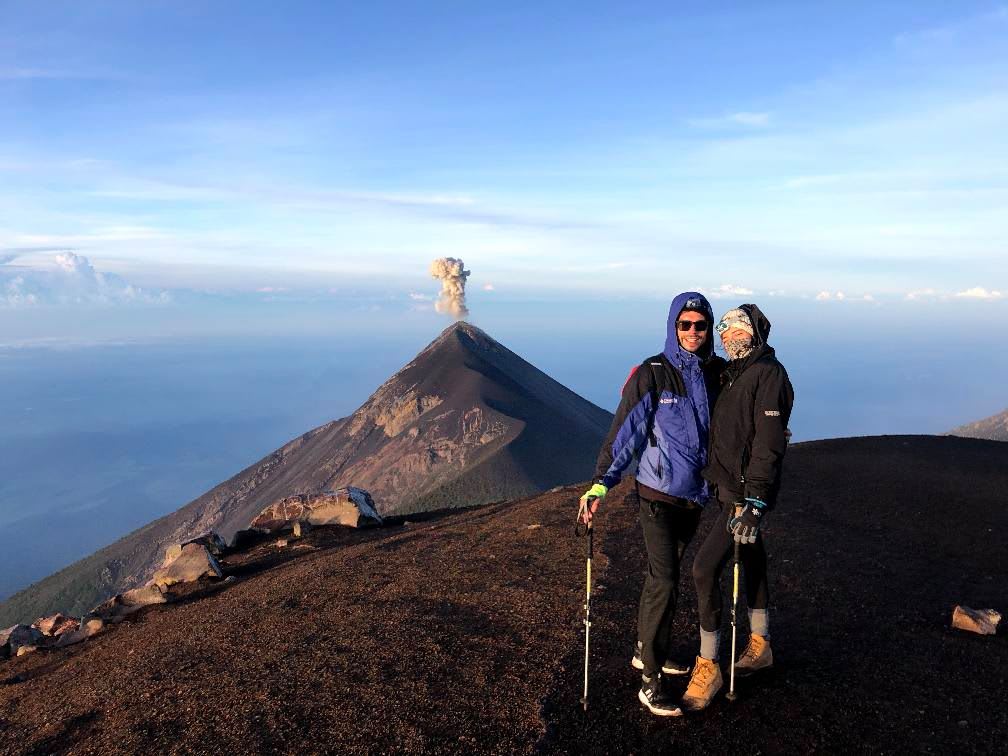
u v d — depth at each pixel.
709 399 4.69
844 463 16.61
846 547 9.55
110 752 5.52
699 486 4.71
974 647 5.83
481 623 7.02
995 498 13.21
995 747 4.20
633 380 4.82
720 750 4.31
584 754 4.38
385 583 9.25
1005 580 8.33
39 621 12.95
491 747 4.56
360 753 4.70
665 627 4.67
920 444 18.80
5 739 6.62
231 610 9.59
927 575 8.41
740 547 4.88
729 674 5.21
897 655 5.66
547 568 8.91
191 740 5.34
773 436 4.35
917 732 4.41
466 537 11.81
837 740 4.34
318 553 14.99
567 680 5.41
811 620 6.59
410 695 5.48
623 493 13.32
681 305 4.66
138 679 7.21
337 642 7.02
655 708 4.68
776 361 4.51
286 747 4.93
